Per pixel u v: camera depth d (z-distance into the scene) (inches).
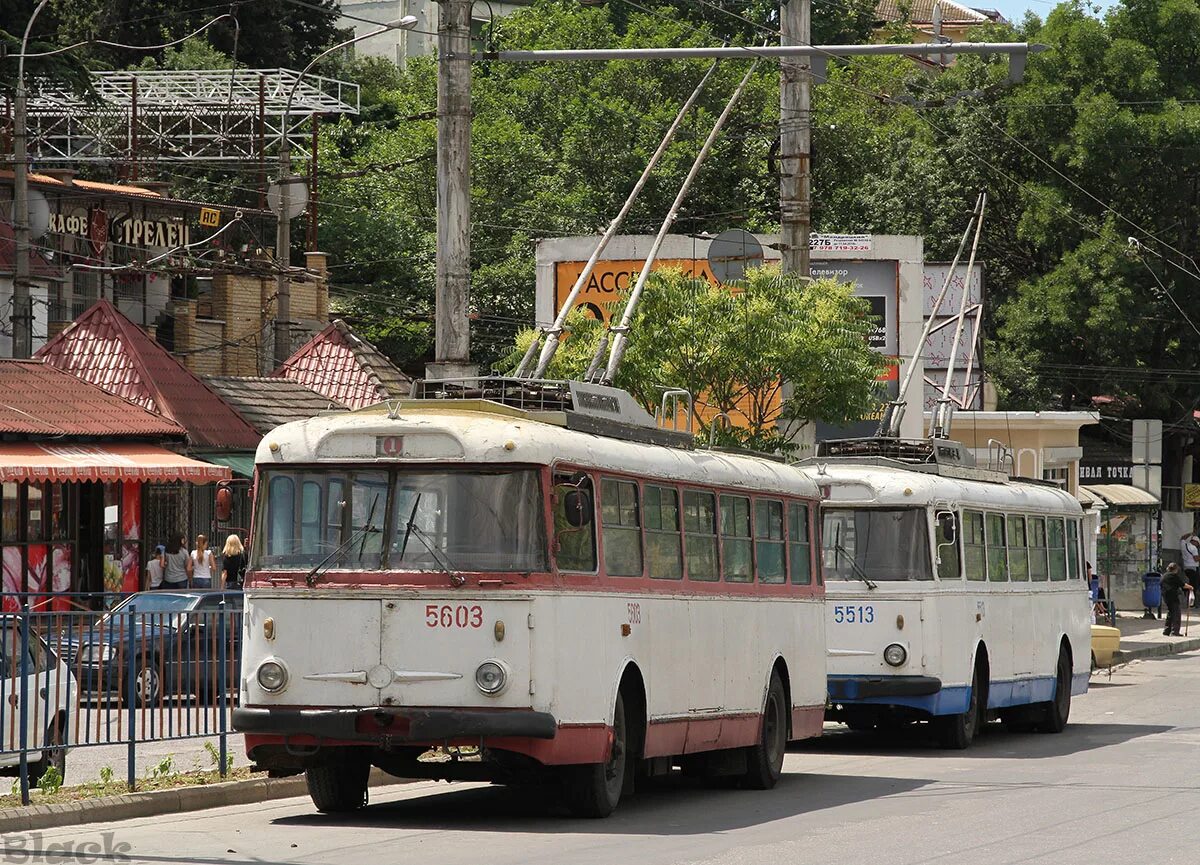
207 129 5241.1
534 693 1332.4
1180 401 5565.9
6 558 2856.8
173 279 5251.0
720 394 2765.7
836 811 1504.7
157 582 3004.4
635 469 1519.4
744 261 3287.4
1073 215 5438.0
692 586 1619.1
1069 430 4904.0
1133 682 3405.5
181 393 3324.3
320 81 5413.4
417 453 1378.0
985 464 2795.3
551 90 6063.0
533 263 5255.9
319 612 1365.7
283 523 1395.2
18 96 3570.4
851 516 2156.7
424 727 1328.7
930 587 2127.2
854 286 2864.2
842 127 5861.2
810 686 1910.7
